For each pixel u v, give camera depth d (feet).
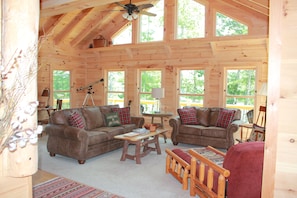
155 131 16.31
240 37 17.97
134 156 14.56
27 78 4.11
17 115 3.69
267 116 4.45
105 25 25.21
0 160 4.45
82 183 11.28
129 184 11.23
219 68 20.68
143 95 24.80
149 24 23.62
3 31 4.27
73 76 26.53
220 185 7.60
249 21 18.76
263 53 18.86
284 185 4.38
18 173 4.35
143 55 24.29
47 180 11.58
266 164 4.50
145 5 15.78
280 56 4.31
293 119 4.29
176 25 22.04
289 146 4.32
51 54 23.99
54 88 24.98
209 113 19.67
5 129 3.57
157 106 23.72
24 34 4.20
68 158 15.20
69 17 22.48
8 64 4.12
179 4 22.06
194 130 18.08
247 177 7.09
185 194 10.23
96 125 17.62
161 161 14.78
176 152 12.09
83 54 27.43
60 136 14.90
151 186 11.03
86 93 27.55
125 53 25.27
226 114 18.13
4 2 4.24
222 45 20.25
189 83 22.43
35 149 4.50
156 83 24.00
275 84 4.36
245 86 20.06
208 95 21.22
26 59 4.17
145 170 13.15
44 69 23.47
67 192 10.29
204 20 20.80
